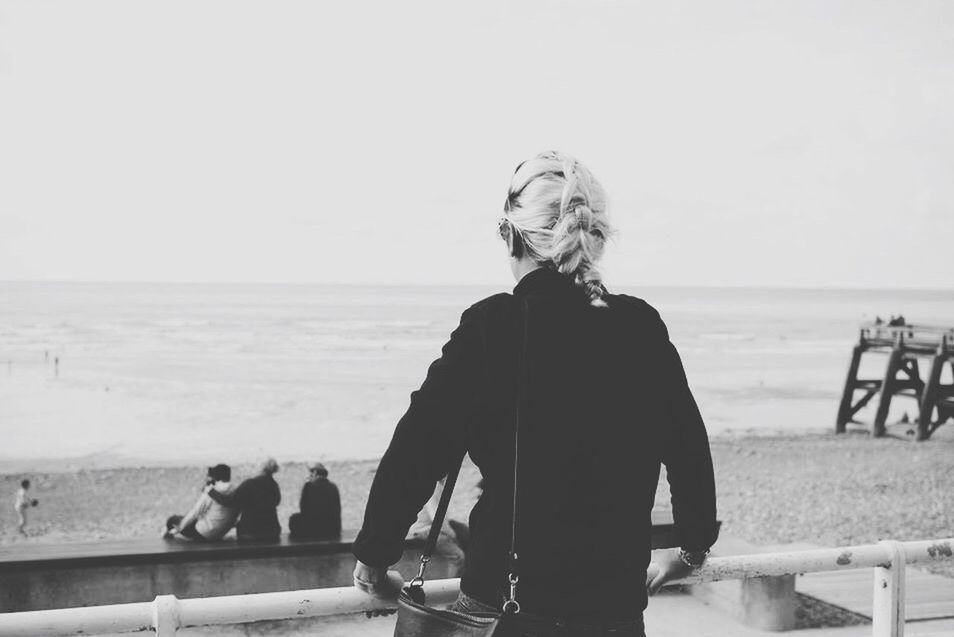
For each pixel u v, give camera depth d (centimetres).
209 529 605
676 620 596
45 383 3581
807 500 1970
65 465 2672
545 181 155
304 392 3538
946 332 2491
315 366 3956
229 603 162
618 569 143
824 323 5419
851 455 2511
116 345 4228
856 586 691
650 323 157
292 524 626
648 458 151
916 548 212
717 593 622
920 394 2575
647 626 583
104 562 563
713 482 159
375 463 2595
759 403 3684
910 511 1895
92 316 4962
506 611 138
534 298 150
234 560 585
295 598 165
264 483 616
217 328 4709
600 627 140
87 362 3919
